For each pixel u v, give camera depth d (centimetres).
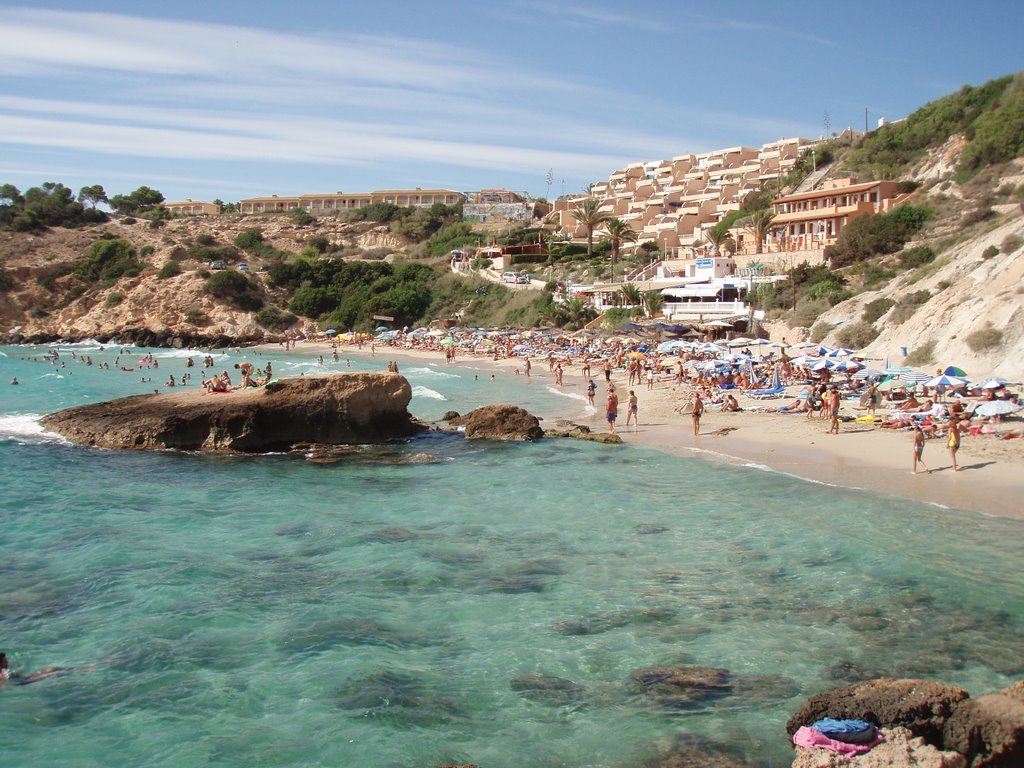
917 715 1186
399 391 4106
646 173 19312
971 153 9119
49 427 3994
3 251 14725
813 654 1606
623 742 1331
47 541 2350
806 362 4747
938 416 3691
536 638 1708
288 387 3916
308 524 2547
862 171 11156
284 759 1303
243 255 15738
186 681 1541
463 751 1317
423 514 2661
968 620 1736
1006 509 2489
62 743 1347
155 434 3744
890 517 2445
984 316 4825
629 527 2461
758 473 3070
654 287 9869
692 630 1728
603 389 6106
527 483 3072
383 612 1847
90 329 13250
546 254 13325
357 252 17238
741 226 10819
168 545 2333
